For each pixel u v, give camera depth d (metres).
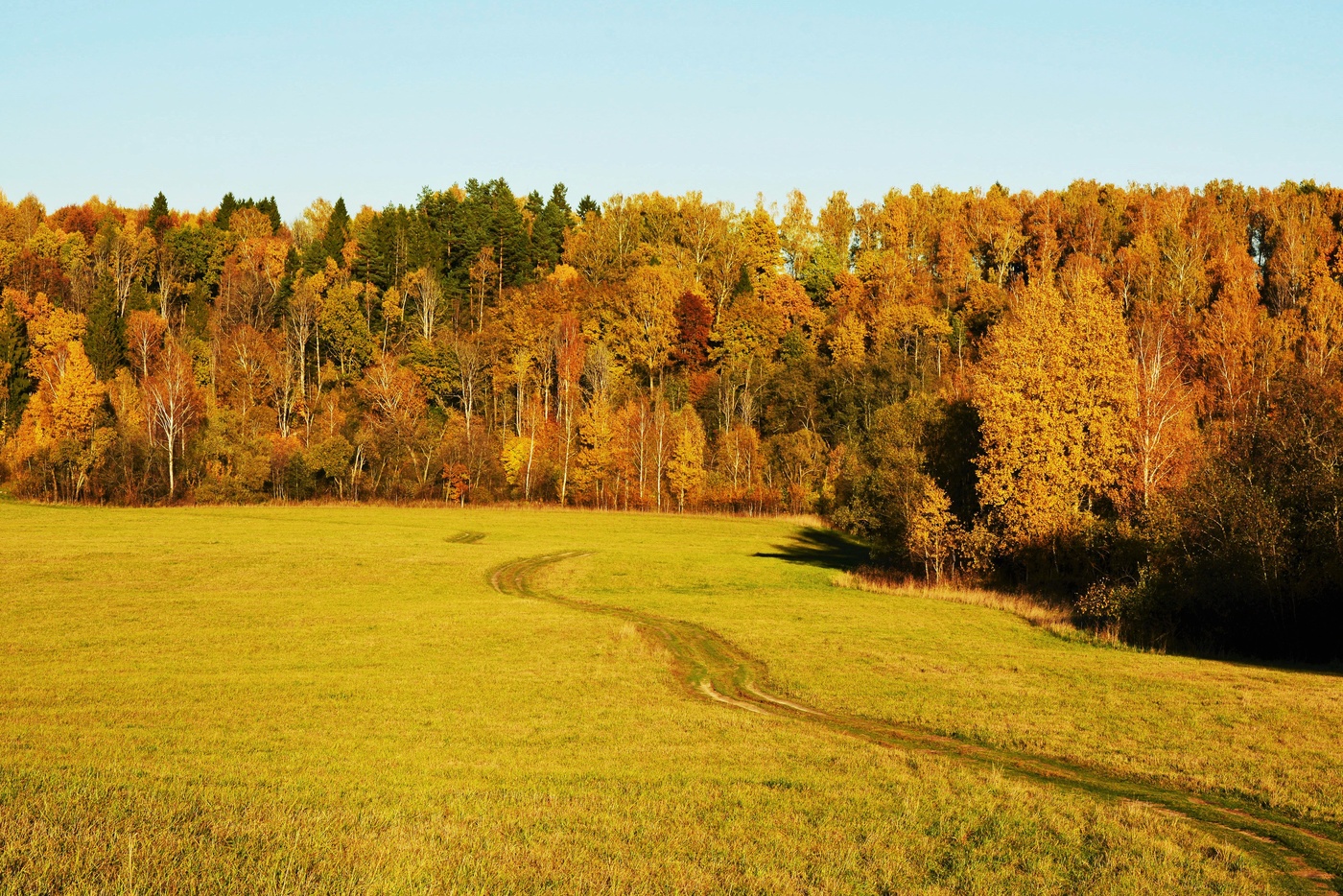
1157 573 39.25
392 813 14.27
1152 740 21.28
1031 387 50.16
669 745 20.95
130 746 19.73
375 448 112.62
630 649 35.78
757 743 21.31
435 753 19.86
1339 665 33.03
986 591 52.78
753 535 91.88
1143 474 48.84
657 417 117.88
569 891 10.79
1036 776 18.80
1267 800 16.70
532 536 84.25
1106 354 49.81
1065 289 54.50
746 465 116.00
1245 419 52.00
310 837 12.11
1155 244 116.19
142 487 100.62
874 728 23.78
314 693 26.66
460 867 11.37
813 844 13.61
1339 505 35.06
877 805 15.97
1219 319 82.94
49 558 57.94
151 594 47.78
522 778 17.78
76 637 35.56
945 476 60.44
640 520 101.50
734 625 41.91
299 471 107.81
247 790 15.44
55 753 18.78
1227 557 36.97
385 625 40.06
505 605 47.53
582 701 26.33
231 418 108.12
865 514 66.62
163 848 11.04
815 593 55.56
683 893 11.05
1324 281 96.75
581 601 51.81
